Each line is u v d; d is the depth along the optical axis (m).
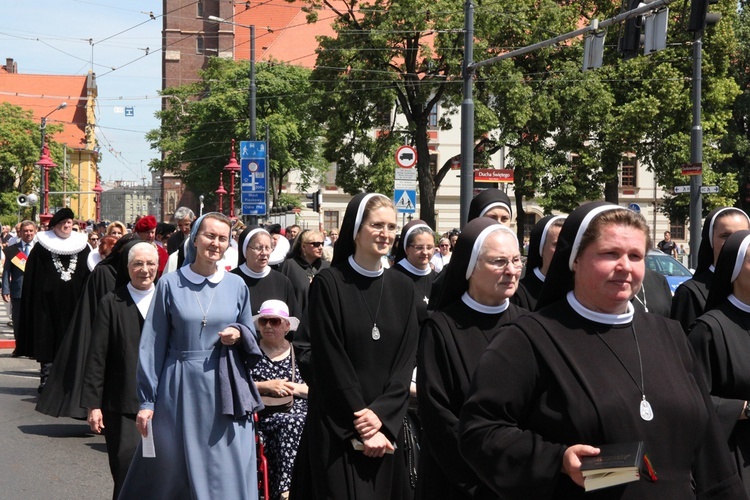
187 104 65.75
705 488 3.21
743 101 47.28
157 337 5.95
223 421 5.89
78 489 7.89
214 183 61.22
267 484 6.57
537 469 2.97
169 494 5.90
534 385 3.11
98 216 69.00
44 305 12.34
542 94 35.41
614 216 3.12
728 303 4.93
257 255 8.98
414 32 32.84
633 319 3.22
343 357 5.50
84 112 93.00
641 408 3.03
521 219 39.09
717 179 39.59
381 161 34.12
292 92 59.72
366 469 5.46
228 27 94.12
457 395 4.42
